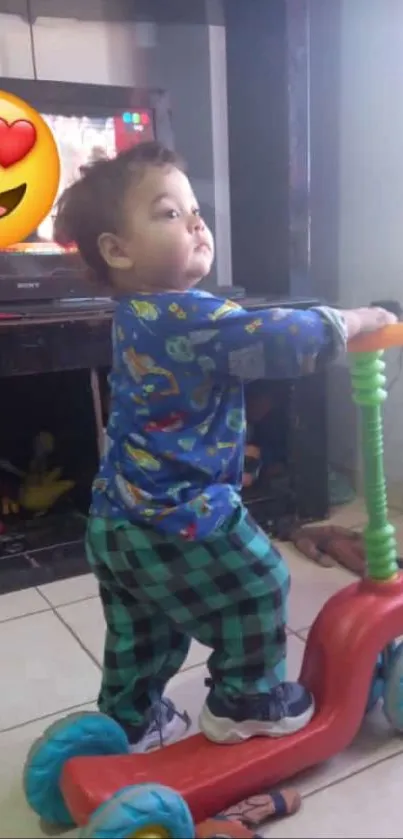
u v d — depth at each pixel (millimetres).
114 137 1807
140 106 1821
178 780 926
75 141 1766
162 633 1041
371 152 1973
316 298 1907
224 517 917
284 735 988
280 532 1849
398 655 1089
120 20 2016
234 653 970
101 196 963
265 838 938
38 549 1730
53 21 1956
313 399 1885
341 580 1617
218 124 2131
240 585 940
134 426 938
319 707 1027
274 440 1962
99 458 1720
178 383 909
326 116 2084
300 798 991
